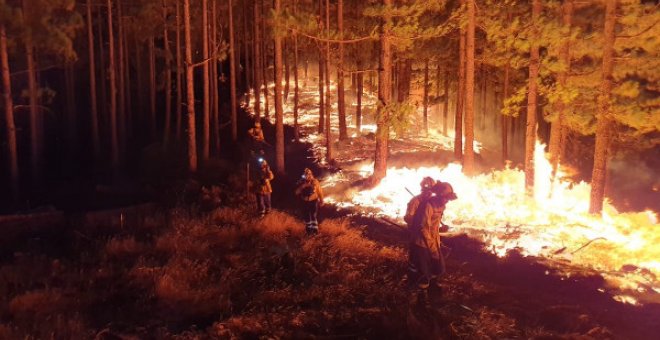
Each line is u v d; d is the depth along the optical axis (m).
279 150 18.91
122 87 26.14
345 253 9.83
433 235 7.50
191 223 11.14
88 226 11.24
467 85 18.20
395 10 16.70
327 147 21.44
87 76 31.66
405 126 16.83
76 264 8.56
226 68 41.72
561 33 16.98
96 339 5.73
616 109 16.67
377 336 6.14
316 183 11.47
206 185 16.89
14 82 24.02
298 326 6.34
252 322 6.33
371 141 25.14
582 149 28.17
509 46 18.11
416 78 31.61
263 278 8.08
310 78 38.44
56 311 6.49
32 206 15.02
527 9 19.80
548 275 9.95
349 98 33.78
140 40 27.81
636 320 7.71
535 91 17.91
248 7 32.69
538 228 13.84
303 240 10.43
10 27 14.95
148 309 6.73
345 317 6.66
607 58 16.84
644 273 10.65
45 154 27.42
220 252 9.57
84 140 29.56
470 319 6.77
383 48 17.22
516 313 7.48
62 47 14.80
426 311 6.96
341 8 23.48
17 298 6.58
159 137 28.94
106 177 22.14
